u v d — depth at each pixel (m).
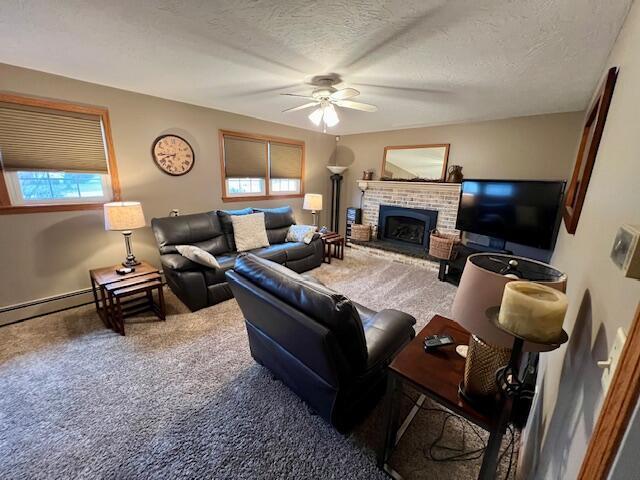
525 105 3.09
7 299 2.51
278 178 4.79
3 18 1.58
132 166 3.10
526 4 1.36
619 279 0.61
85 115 2.72
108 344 2.26
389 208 5.01
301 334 1.31
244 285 1.55
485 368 0.97
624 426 0.40
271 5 1.45
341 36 1.74
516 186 3.23
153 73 2.44
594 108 1.76
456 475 1.34
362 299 3.22
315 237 4.18
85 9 1.50
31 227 2.57
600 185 1.11
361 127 4.71
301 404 1.71
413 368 1.19
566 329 1.13
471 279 0.94
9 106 2.33
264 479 1.30
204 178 3.78
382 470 1.34
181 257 2.86
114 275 2.57
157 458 1.38
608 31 1.52
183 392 1.79
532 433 1.21
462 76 2.31
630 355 0.40
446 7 1.42
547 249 3.03
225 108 3.72
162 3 1.44
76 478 1.29
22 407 1.65
